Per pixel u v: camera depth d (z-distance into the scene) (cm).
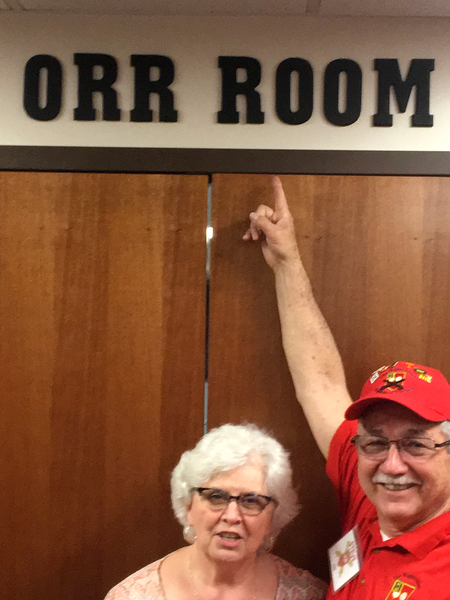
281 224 117
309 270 125
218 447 90
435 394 81
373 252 125
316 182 126
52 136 127
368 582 82
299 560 123
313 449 124
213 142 127
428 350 123
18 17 128
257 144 128
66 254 125
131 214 126
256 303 125
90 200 126
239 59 127
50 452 123
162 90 127
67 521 123
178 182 126
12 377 124
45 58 127
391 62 127
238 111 127
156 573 97
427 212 125
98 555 122
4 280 125
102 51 128
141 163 126
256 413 125
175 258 125
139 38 128
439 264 124
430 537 78
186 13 128
